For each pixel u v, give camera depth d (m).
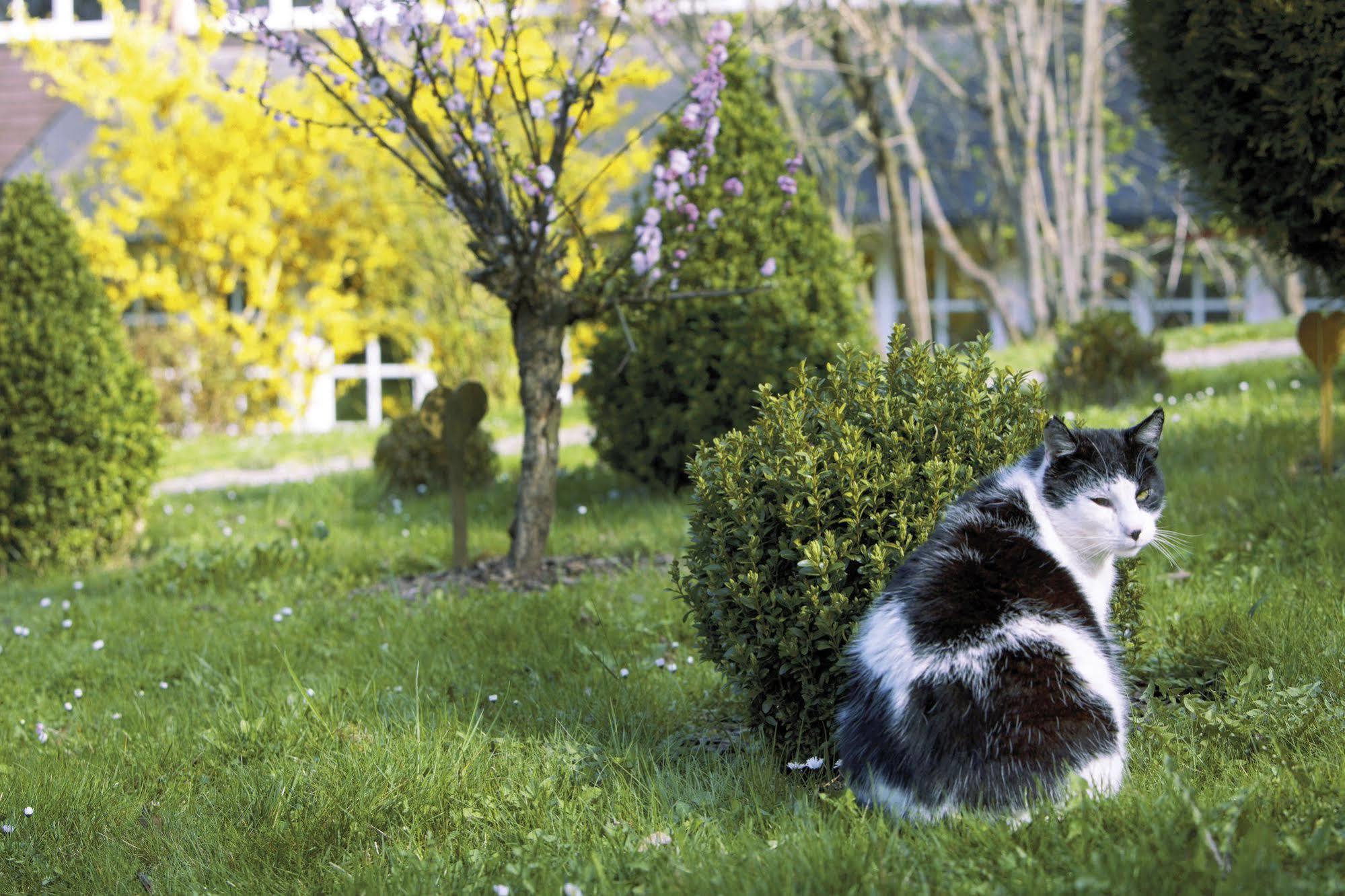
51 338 9.30
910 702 3.22
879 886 2.90
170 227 19.25
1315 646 4.50
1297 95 6.30
